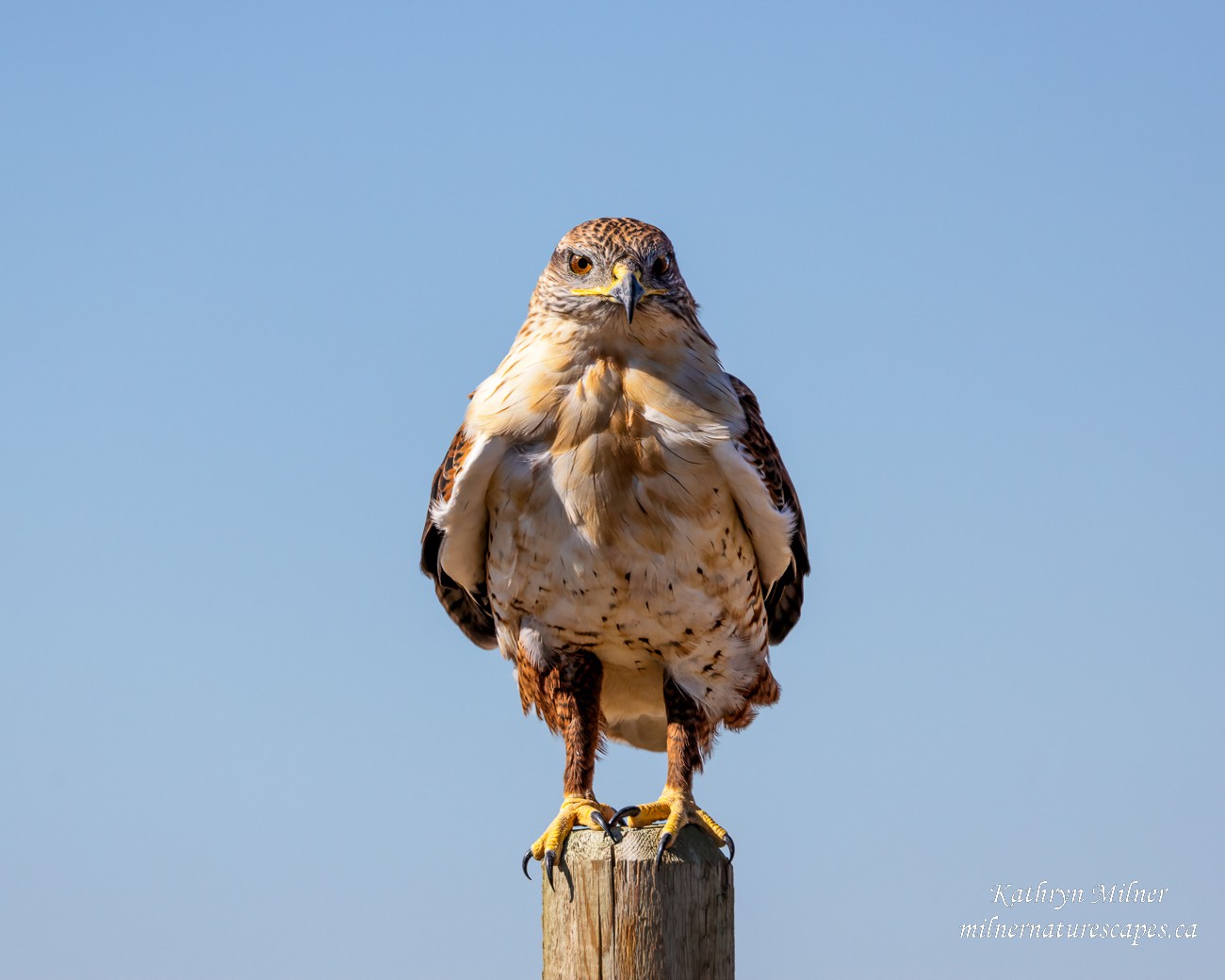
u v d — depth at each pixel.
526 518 11.66
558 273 11.69
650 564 11.55
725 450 11.46
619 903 9.44
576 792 11.94
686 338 11.72
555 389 11.52
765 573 12.38
